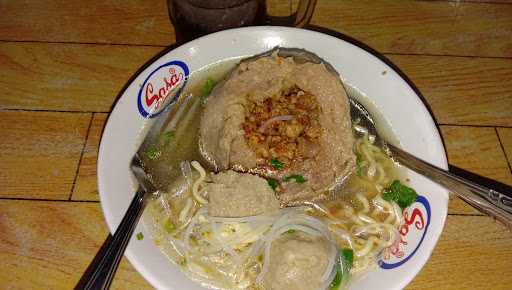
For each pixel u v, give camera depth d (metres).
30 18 0.33
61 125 0.29
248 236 0.23
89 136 0.28
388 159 0.26
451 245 0.24
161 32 0.33
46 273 0.23
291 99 0.26
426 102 0.30
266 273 0.22
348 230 0.25
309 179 0.25
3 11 0.34
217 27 0.29
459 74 0.31
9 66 0.31
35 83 0.30
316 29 0.33
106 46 0.32
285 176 0.25
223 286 0.22
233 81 0.27
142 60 0.31
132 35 0.32
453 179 0.22
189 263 0.22
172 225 0.24
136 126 0.25
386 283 0.20
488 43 0.33
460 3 0.35
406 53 0.32
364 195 0.26
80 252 0.24
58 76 0.31
